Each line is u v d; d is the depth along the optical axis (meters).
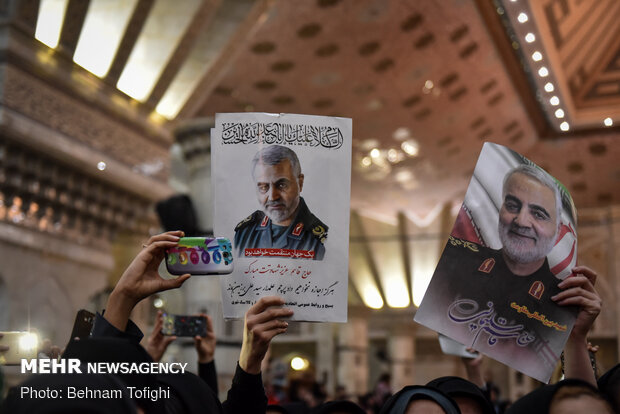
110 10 7.57
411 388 1.84
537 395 1.47
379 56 12.84
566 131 17.19
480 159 1.92
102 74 7.95
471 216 1.90
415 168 17.34
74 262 8.16
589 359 1.88
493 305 1.86
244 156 1.85
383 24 11.90
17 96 7.01
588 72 16.14
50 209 7.84
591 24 14.33
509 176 1.91
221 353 7.36
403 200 18.98
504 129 16.66
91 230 8.45
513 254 1.87
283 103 13.96
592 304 1.84
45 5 7.05
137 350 1.37
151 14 8.09
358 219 19.91
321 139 1.87
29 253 7.55
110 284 8.84
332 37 12.11
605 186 18.42
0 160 7.03
